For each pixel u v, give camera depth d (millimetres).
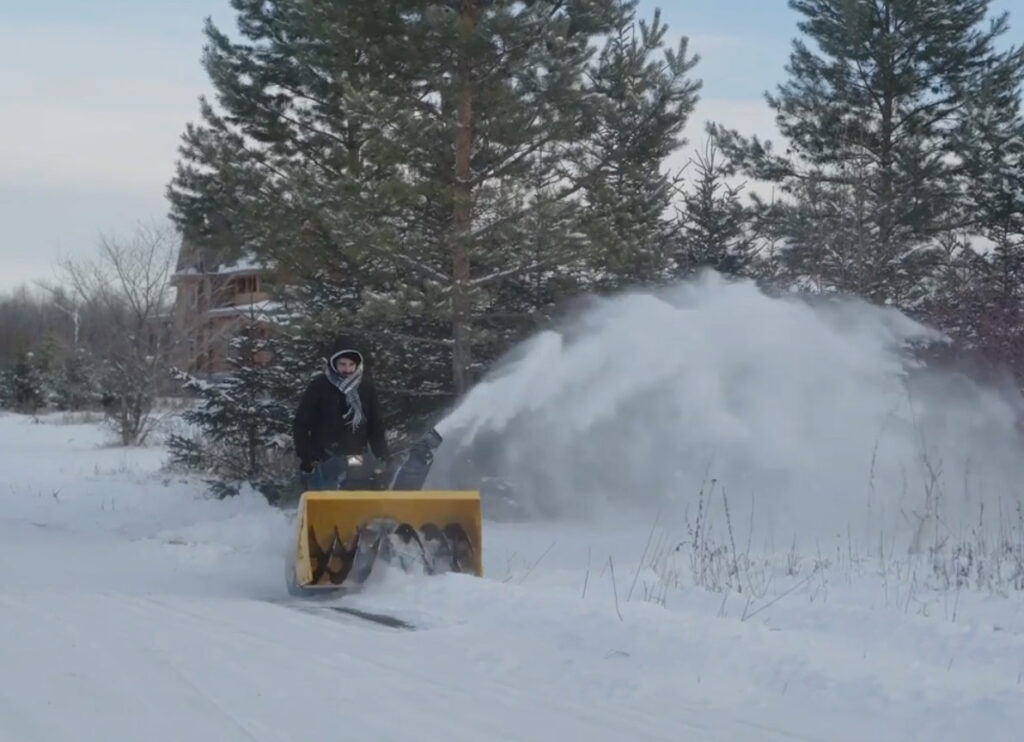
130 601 9883
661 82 16250
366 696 6730
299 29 16578
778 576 10852
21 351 53812
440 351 17234
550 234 15102
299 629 8734
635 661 7762
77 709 6262
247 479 17688
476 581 9914
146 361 35062
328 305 16469
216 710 6305
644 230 16266
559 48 15297
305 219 15938
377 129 14977
